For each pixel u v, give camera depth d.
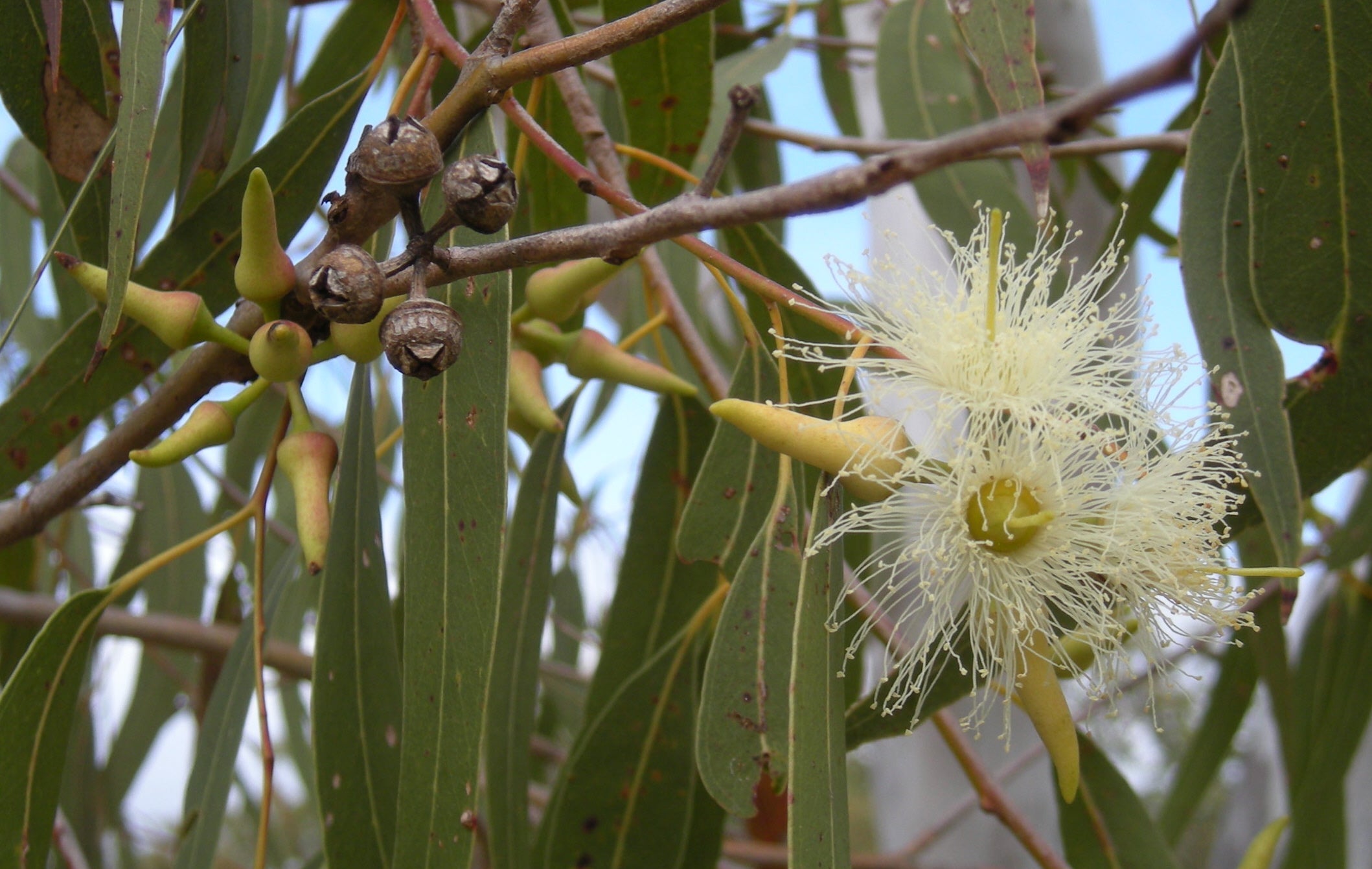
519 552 0.18
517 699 0.17
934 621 0.13
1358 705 0.22
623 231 0.11
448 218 0.12
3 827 0.15
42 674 0.15
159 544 0.25
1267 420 0.14
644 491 0.19
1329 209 0.14
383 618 0.15
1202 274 0.14
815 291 0.18
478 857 0.24
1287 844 0.22
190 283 0.16
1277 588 0.20
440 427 0.14
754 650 0.14
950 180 0.22
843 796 0.13
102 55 0.16
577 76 0.18
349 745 0.15
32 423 0.16
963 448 0.13
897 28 0.23
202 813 0.16
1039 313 0.14
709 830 0.18
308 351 0.13
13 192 0.24
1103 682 0.13
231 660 0.17
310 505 0.14
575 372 0.17
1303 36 0.14
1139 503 0.13
